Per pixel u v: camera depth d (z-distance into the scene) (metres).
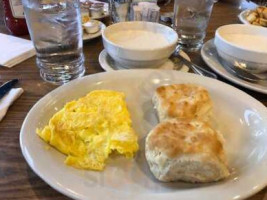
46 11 0.66
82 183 0.40
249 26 0.79
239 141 0.52
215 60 0.78
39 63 0.72
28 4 0.66
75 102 0.57
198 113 0.54
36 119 0.51
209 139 0.44
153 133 0.47
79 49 0.72
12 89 0.63
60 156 0.47
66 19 0.68
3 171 0.45
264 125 0.52
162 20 1.08
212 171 0.42
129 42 0.74
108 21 1.08
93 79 0.63
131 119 0.58
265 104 0.63
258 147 0.49
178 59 0.78
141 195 0.39
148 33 0.79
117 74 0.65
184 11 0.89
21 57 0.77
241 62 0.68
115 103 0.58
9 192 0.42
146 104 0.61
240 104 0.58
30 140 0.46
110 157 0.48
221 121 0.56
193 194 0.39
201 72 0.73
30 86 0.66
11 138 0.51
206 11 0.89
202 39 0.92
